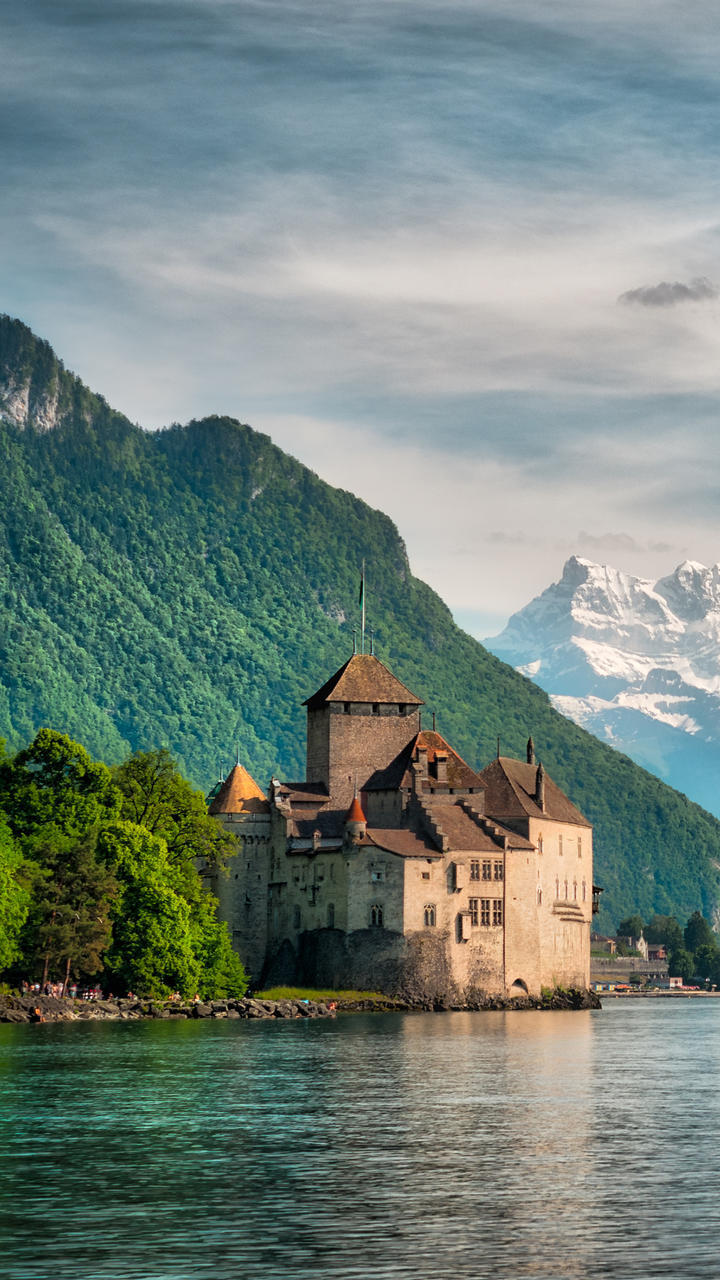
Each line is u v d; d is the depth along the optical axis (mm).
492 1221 71250
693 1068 140125
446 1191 77312
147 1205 73750
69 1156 85750
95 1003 188125
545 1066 138875
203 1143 90188
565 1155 87312
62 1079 120125
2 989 185500
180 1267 63250
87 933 184875
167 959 196500
